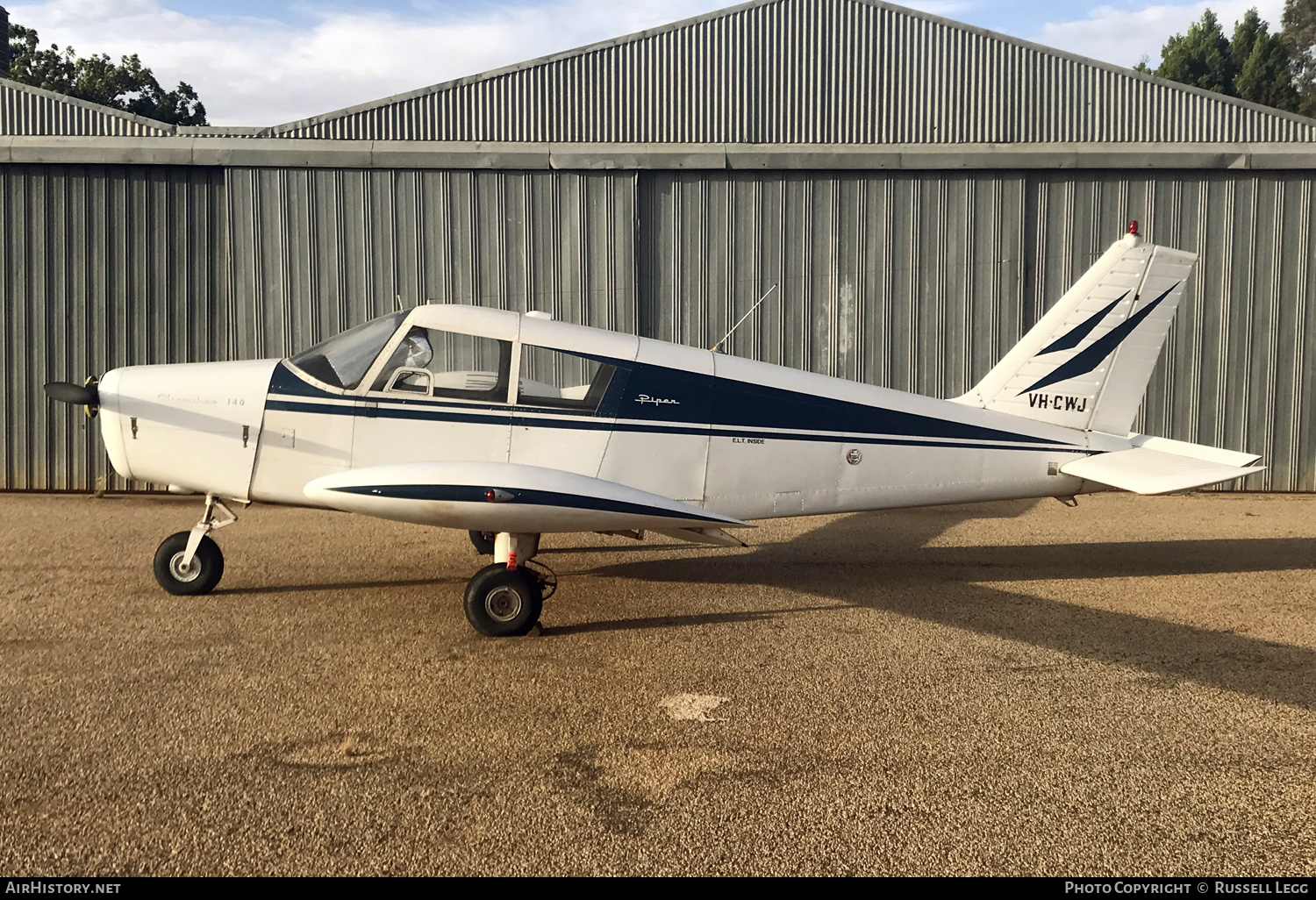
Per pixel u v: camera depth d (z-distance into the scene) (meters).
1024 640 4.40
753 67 9.23
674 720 3.34
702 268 9.36
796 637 4.43
